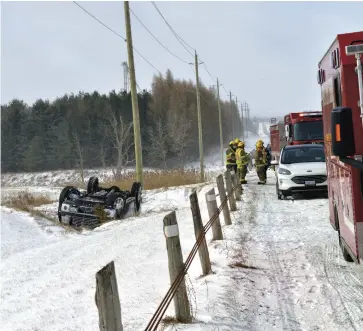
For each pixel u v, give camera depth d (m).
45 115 97.06
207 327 5.02
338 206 7.55
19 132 97.19
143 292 6.78
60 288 7.52
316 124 23.80
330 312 5.57
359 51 5.27
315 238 9.60
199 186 22.55
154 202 19.88
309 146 17.62
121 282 7.43
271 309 5.77
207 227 8.32
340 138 4.49
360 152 5.65
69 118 93.44
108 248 10.44
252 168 43.44
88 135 89.69
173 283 5.00
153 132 85.00
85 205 15.39
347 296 6.05
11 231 13.17
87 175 80.19
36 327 5.77
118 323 3.61
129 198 16.17
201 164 36.12
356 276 6.88
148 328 4.30
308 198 16.16
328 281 6.72
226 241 9.34
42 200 20.98
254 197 17.20
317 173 15.64
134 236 11.79
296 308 5.77
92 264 8.97
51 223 15.08
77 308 6.42
